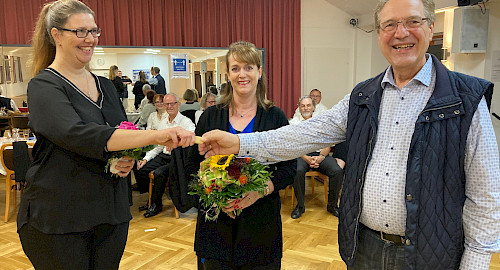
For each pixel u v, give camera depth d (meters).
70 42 1.35
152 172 3.95
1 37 5.58
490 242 1.10
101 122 1.44
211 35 6.73
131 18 6.18
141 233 3.52
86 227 1.37
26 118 5.06
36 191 1.34
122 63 6.11
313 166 4.06
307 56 7.57
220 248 1.62
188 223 3.79
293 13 7.17
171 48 6.39
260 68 1.78
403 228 1.20
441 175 1.12
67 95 1.35
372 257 1.30
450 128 1.10
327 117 1.44
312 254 3.04
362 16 7.39
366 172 1.27
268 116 1.75
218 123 1.77
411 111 1.20
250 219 1.62
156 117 4.77
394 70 1.24
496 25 5.04
